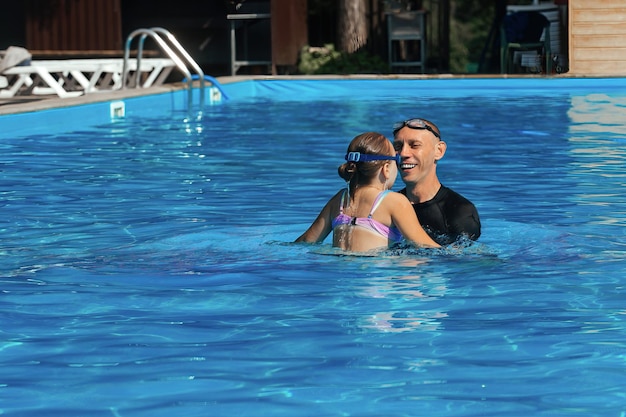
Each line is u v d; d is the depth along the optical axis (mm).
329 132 22406
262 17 42469
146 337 6770
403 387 5648
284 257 9148
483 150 18812
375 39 43656
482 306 7426
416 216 9266
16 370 6082
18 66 29297
